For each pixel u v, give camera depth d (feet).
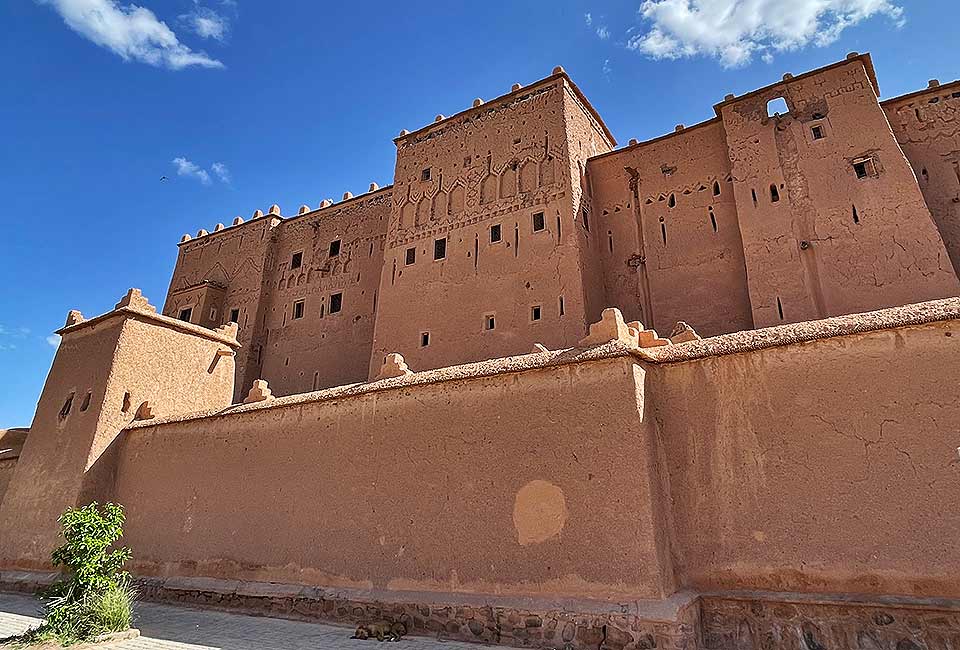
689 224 55.21
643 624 18.10
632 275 56.70
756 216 49.49
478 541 22.74
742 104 54.13
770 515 19.33
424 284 61.46
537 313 53.42
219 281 87.86
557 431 22.35
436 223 64.13
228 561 30.14
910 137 49.24
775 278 46.83
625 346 21.85
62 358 44.19
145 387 40.96
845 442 18.78
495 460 23.48
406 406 26.91
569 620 19.54
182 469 34.68
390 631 22.43
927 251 41.45
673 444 21.77
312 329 76.64
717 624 19.08
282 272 83.97
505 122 64.13
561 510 21.24
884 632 16.78
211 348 47.03
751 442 20.35
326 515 27.48
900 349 18.78
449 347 56.80
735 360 21.57
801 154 49.29
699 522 20.48
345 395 29.12
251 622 25.89
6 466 44.96
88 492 36.19
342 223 81.20
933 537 16.85
